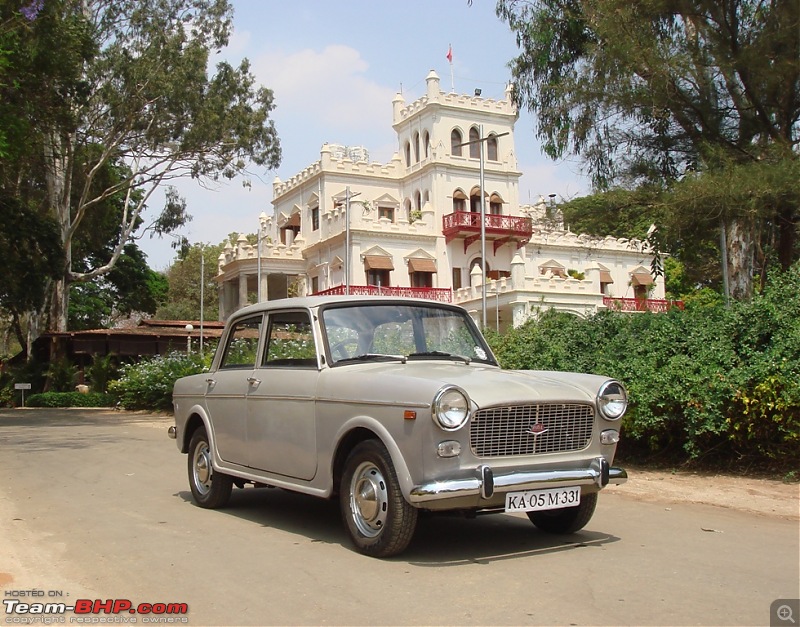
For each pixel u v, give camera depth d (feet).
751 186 37.22
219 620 13.19
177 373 80.79
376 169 166.71
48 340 125.49
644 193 44.29
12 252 92.12
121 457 40.24
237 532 20.36
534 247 160.56
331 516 22.56
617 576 15.48
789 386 26.94
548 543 18.69
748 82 42.52
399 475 16.17
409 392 16.25
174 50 94.43
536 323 39.52
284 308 21.74
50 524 21.90
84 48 74.23
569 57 50.57
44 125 75.66
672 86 42.75
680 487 27.45
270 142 101.40
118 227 145.59
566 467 17.42
